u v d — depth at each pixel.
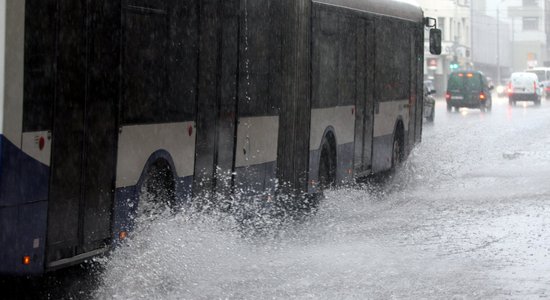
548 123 60.62
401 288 12.73
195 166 14.84
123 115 12.73
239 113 16.39
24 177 10.68
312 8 19.50
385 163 25.12
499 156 35.22
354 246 16.06
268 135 17.62
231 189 16.14
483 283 12.98
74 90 11.64
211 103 15.33
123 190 12.83
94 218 12.18
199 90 14.91
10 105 10.39
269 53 17.64
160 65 13.67
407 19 27.19
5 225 10.41
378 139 24.39
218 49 15.52
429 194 23.67
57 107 11.29
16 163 10.53
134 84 13.01
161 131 13.74
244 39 16.53
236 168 16.31
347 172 21.94
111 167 12.49
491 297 12.12
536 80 97.75
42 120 10.99
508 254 15.23
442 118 69.56
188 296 12.36
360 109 22.84
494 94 146.12
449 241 16.55
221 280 13.30
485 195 23.34
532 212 20.17
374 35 23.88
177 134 14.23
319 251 15.55
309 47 19.34
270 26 17.66
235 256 14.97
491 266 14.23
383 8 24.69
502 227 18.11
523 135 48.28
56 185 11.31
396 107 26.12
